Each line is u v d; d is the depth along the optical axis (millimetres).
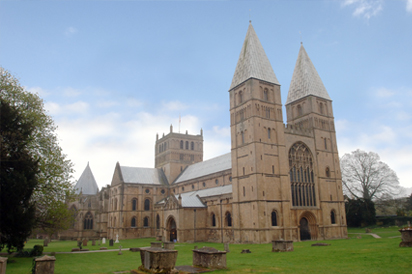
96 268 30484
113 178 110562
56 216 48312
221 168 85312
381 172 97500
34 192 44531
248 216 62656
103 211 112125
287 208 64625
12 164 36938
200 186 91750
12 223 35312
